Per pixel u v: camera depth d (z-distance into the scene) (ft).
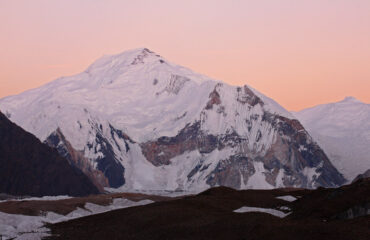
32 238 329.72
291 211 379.76
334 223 269.23
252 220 307.37
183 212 358.43
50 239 322.75
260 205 411.13
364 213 296.92
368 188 336.49
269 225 279.90
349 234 247.70
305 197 404.98
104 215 394.32
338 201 336.29
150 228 326.85
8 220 408.67
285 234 263.70
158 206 392.27
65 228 359.25
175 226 319.47
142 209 390.01
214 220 327.06
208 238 286.87
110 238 312.50
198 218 339.57
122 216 373.20
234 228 295.69
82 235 327.26
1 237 344.49
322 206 336.90
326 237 249.75
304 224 274.57
